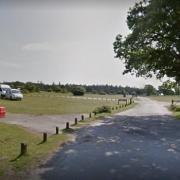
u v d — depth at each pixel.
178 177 11.45
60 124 27.09
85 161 13.69
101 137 20.78
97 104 57.59
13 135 19.22
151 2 31.14
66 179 10.92
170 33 32.47
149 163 13.55
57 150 16.02
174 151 16.39
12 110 37.38
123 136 21.44
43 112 37.09
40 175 11.35
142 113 41.38
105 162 13.57
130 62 38.81
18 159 13.59
